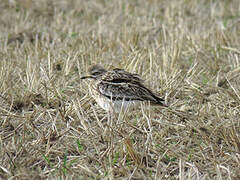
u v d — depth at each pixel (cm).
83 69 1620
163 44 1795
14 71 1561
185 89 1473
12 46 1902
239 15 2297
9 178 960
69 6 2480
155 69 1591
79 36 1941
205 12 2378
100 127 1196
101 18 2236
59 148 1106
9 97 1351
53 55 1741
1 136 1158
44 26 2172
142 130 1166
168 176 1002
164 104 1271
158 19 2253
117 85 1265
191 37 1889
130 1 2527
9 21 2236
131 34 1916
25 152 1080
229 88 1471
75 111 1279
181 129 1214
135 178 996
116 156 1055
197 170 1005
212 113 1295
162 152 1103
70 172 1005
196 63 1560
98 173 1017
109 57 1720
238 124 1197
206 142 1134
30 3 2475
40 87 1441
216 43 1856
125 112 1237
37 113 1292
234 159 1062
